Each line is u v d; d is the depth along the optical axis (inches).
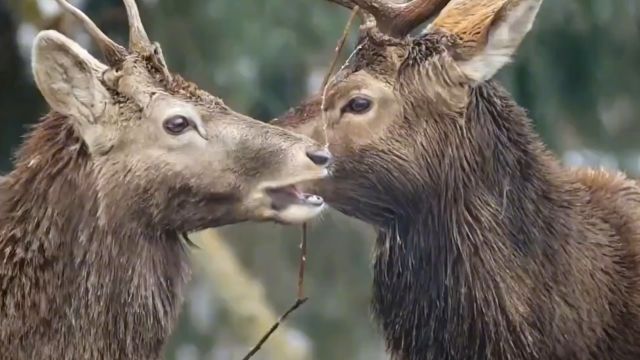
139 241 455.2
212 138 456.1
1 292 450.9
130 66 456.1
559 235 494.3
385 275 499.8
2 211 455.2
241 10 780.6
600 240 500.7
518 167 493.7
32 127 482.6
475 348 489.7
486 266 488.1
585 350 492.4
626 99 887.1
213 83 783.1
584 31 842.8
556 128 847.1
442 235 490.9
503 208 490.0
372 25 494.6
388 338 503.2
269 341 799.7
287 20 783.1
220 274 799.7
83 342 451.8
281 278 900.0
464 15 497.0
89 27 457.4
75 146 453.7
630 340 497.7
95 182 452.1
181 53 785.6
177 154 454.0
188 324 850.1
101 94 452.1
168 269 460.1
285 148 459.5
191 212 457.7
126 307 454.3
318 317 906.7
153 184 453.1
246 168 457.4
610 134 900.6
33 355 450.3
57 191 452.8
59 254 451.5
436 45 489.4
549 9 835.4
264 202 459.2
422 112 488.1
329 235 907.4
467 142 489.1
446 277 490.9
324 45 787.4
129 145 453.4
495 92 495.2
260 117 802.2
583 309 491.2
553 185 499.5
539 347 488.1
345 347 909.8
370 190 490.9
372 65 491.5
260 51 780.6
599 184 521.0
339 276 908.0
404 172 488.7
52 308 451.2
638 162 926.4
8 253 452.1
